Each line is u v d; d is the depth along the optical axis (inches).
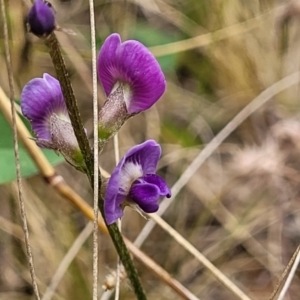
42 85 8.6
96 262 8.4
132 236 11.8
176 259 11.6
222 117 13.6
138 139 12.9
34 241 11.1
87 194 12.2
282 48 13.7
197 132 13.3
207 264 10.2
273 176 12.4
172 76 13.8
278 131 12.6
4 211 11.4
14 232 11.1
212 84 13.8
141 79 8.4
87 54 12.5
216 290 11.6
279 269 11.8
